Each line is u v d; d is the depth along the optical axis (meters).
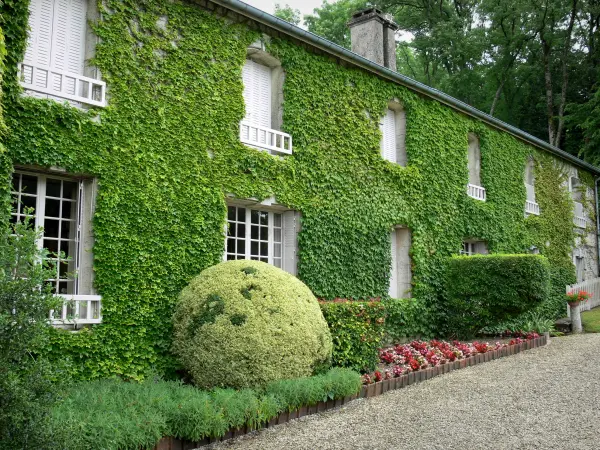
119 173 7.52
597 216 23.42
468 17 33.09
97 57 7.58
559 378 8.23
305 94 10.53
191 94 8.53
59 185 7.40
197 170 8.44
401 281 12.82
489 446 5.29
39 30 7.43
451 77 31.41
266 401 5.97
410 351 10.04
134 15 8.05
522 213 17.23
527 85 32.94
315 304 7.67
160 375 7.46
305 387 6.41
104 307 7.16
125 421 4.87
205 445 5.47
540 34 30.03
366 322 8.63
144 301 7.57
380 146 12.52
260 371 6.57
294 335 6.92
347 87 11.48
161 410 5.40
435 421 6.19
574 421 6.00
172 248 7.98
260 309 6.93
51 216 7.27
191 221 8.26
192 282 7.73
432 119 13.82
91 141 7.30
